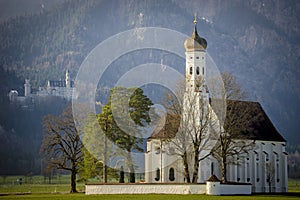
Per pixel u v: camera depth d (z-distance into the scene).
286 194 151.88
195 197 129.38
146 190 138.38
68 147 155.50
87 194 139.50
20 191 178.00
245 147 162.88
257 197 134.88
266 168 176.50
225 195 137.38
